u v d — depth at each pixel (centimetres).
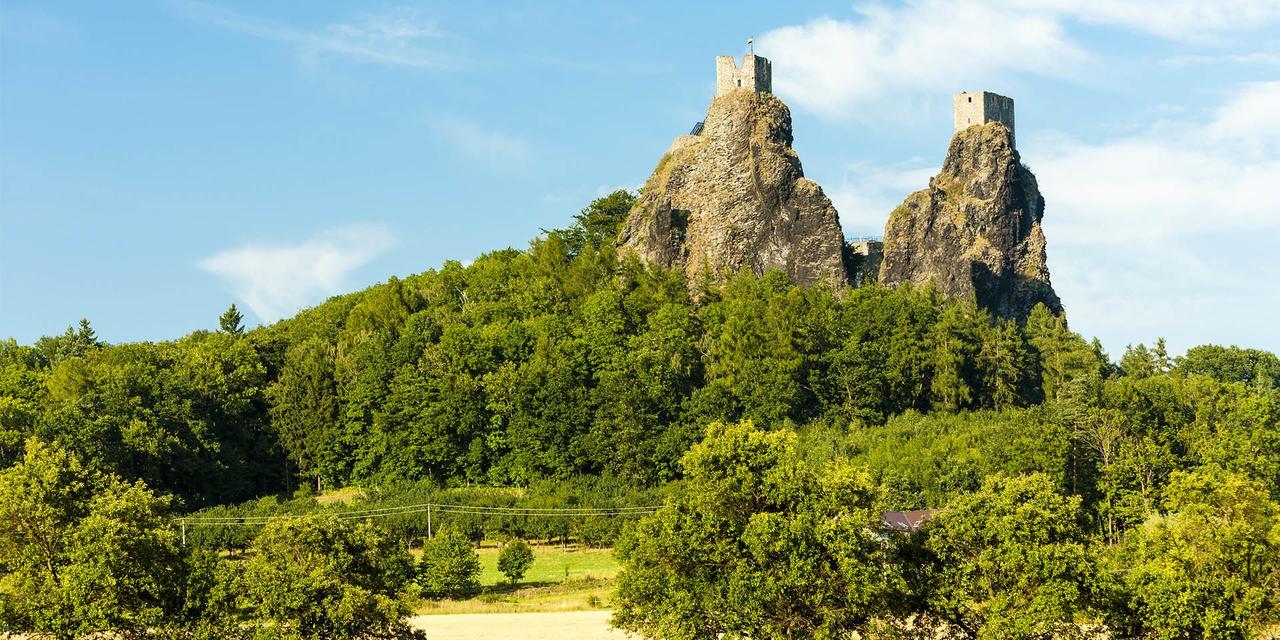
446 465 17125
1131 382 16350
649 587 7631
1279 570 8031
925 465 14575
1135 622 7606
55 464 8050
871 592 7225
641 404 16750
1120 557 9119
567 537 14350
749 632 7419
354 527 8619
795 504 7656
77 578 7206
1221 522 8381
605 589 11331
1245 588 7800
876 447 15950
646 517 7950
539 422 16738
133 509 7775
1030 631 7212
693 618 7406
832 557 7394
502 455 17075
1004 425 15288
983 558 7488
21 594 7350
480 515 14388
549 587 11625
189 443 16338
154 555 7612
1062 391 17138
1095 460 13688
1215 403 16275
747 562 7412
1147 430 14975
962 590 7475
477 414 17238
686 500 7825
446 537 11556
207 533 13625
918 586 7575
